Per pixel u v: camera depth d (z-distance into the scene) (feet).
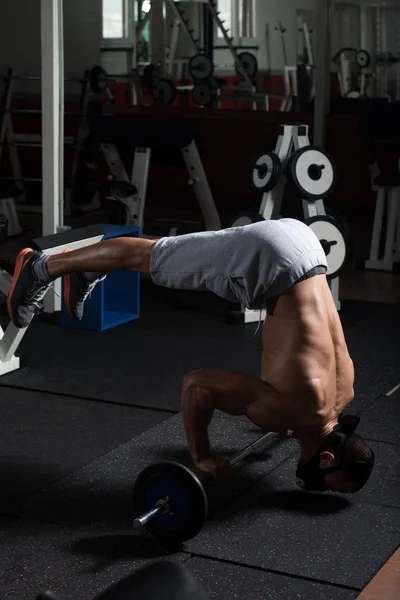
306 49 33.86
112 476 8.14
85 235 9.93
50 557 6.69
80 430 9.28
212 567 6.59
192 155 17.17
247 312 13.61
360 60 31.96
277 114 24.67
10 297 8.59
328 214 13.82
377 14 33.53
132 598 2.88
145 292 15.61
